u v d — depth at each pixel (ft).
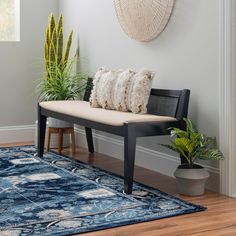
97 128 11.75
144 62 13.58
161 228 8.52
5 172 12.72
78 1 17.07
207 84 11.29
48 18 18.31
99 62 15.96
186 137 10.74
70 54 17.84
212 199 10.43
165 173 12.85
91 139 15.89
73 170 13.06
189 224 8.75
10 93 17.88
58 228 8.39
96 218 8.96
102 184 11.53
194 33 11.62
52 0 18.34
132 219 8.89
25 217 8.98
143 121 10.91
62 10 18.30
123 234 8.21
